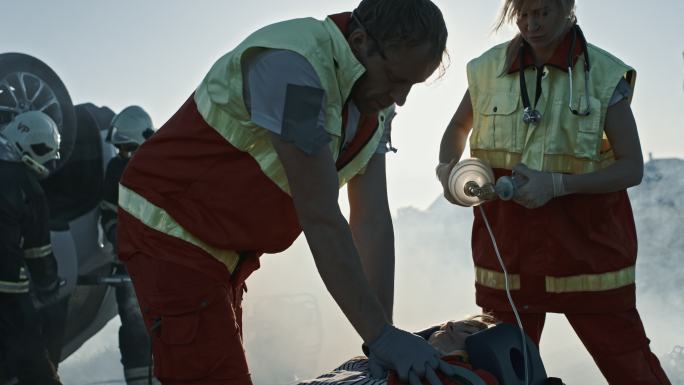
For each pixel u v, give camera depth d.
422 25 1.68
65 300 5.05
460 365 1.81
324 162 1.71
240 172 1.84
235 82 1.77
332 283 1.78
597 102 2.49
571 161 2.53
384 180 2.24
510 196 2.46
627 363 2.61
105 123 5.87
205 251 1.90
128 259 1.99
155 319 1.94
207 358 1.93
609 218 2.59
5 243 3.93
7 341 3.95
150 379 4.47
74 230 5.33
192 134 1.85
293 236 1.96
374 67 1.73
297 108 1.68
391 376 1.80
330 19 1.75
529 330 2.67
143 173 1.91
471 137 2.70
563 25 2.44
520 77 2.57
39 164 4.31
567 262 2.58
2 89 4.96
